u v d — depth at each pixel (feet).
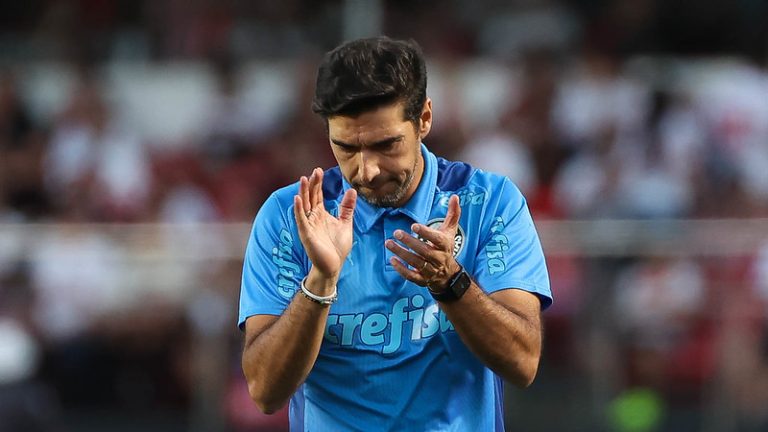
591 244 67.72
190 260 69.41
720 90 94.07
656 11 103.71
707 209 83.66
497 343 31.07
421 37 102.58
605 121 90.07
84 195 87.71
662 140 88.58
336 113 30.58
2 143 91.40
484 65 96.02
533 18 102.89
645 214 82.07
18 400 60.49
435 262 30.09
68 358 69.72
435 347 33.32
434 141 90.22
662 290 67.51
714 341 67.31
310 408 34.37
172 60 103.24
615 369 67.51
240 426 68.08
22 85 97.35
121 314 69.87
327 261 30.37
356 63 30.58
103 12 107.65
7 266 69.77
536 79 92.73
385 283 33.09
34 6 108.78
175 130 96.68
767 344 67.10
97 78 98.68
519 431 67.41
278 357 31.22
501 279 33.12
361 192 31.60
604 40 101.09
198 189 88.28
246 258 34.47
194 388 68.95
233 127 92.43
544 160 88.94
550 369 67.82
